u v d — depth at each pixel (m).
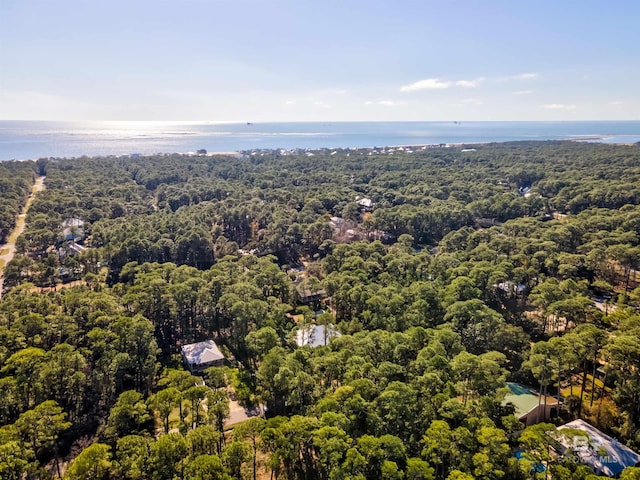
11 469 41.84
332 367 56.50
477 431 44.25
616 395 56.47
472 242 117.19
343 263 99.38
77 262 105.31
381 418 47.19
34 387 55.41
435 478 42.00
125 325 67.88
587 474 39.75
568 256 96.75
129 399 52.09
